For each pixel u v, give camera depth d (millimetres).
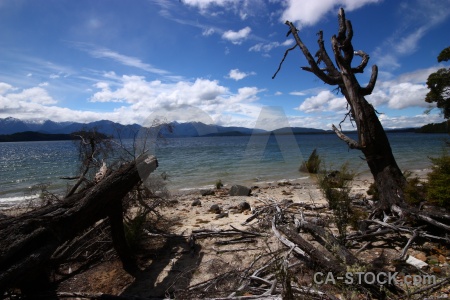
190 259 4457
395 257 3984
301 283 3197
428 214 4559
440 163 4875
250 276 3391
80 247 4707
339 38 6996
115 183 3770
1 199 11961
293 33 8070
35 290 3480
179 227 6027
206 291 3182
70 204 3561
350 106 7016
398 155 25203
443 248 4188
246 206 7539
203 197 9656
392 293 2902
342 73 6762
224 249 4691
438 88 10859
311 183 9953
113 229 4176
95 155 5969
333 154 23969
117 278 4023
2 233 2918
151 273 4105
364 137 6246
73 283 3926
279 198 8430
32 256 2836
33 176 18562
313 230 4418
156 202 5684
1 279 2582
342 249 3480
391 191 5578
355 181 12016
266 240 4402
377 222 4906
